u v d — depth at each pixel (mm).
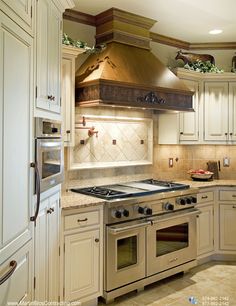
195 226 3461
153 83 3141
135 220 2936
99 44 3389
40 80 1938
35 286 1907
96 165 3426
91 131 3379
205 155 4434
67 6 2395
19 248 1625
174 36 4043
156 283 3227
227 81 4074
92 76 2922
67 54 2896
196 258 3508
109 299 2787
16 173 1578
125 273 2871
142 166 3914
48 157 2064
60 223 2445
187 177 4363
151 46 3977
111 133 3576
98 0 2996
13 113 1539
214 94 4090
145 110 3879
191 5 3104
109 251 2762
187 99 3480
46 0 2041
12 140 1529
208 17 3408
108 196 2834
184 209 3383
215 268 3625
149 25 3486
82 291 2639
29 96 1754
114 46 3203
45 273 2102
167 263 3199
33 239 1854
